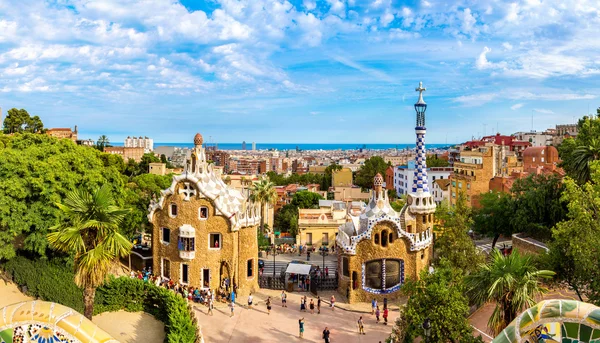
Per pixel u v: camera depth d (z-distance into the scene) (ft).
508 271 100.37
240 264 185.47
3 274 161.68
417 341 130.11
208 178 184.96
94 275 113.39
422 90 197.77
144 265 202.08
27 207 146.61
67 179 150.61
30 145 170.40
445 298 103.60
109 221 115.24
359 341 142.10
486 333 134.41
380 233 177.68
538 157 415.85
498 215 243.81
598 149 190.29
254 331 148.87
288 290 191.83
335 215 278.87
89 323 69.41
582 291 135.33
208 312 163.53
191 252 178.81
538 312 65.82
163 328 143.43
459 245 163.63
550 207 215.72
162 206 185.37
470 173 368.89
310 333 148.15
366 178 601.21
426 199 196.95
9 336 67.92
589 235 119.44
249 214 189.67
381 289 179.42
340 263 186.70
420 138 198.80
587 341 62.59
